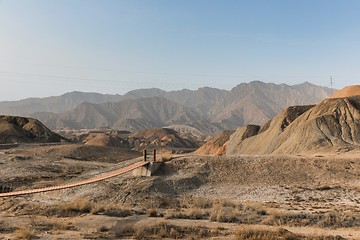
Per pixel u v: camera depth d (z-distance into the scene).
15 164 66.44
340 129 79.19
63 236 20.31
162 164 42.03
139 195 35.28
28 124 150.12
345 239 19.61
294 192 35.44
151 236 20.55
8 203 35.03
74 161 78.56
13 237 19.92
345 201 32.09
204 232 21.16
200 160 43.47
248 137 120.50
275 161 43.66
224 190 36.81
